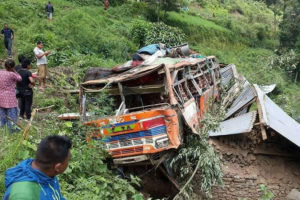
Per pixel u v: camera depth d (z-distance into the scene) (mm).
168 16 39750
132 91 7887
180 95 8266
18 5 23828
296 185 9812
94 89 8156
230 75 16297
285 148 10430
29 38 18906
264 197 6430
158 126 7203
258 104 10867
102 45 22562
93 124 7539
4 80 7121
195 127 8383
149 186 8336
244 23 51094
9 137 6707
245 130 9609
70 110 10180
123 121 7371
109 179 6871
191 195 8102
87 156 6633
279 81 23531
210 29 42688
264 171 10078
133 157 7398
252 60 40531
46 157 2535
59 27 22500
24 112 8898
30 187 2426
